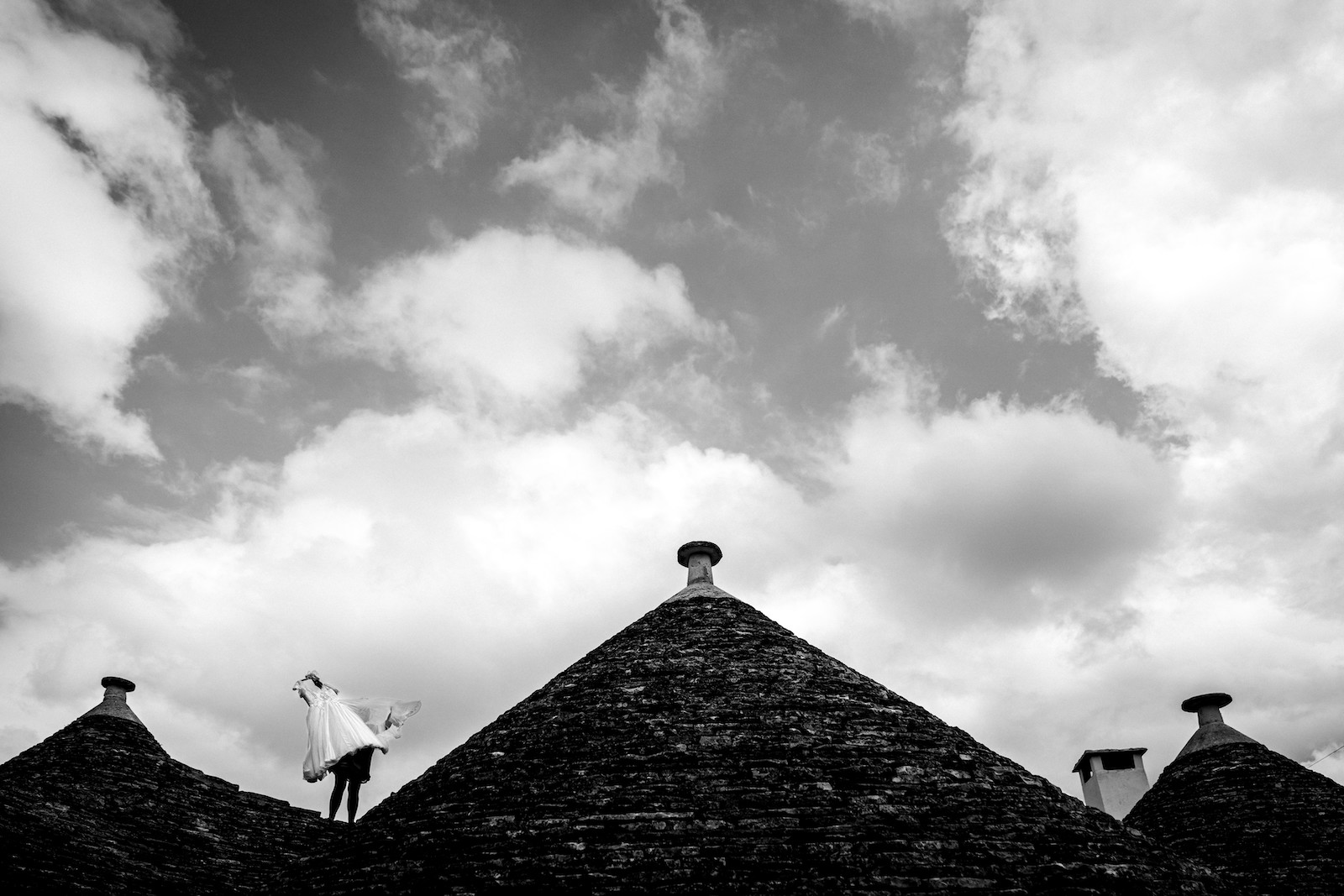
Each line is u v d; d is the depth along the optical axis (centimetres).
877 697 1359
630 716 1295
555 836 1057
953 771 1174
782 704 1300
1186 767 1675
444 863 1048
